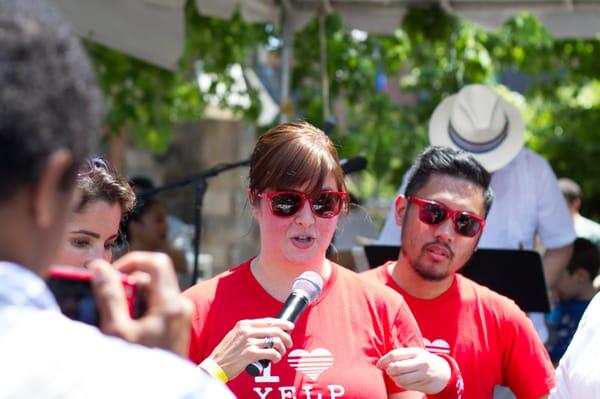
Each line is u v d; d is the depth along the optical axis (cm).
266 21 780
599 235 795
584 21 795
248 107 1145
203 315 305
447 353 356
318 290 294
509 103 563
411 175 378
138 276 148
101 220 315
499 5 798
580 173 1266
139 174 1568
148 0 661
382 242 504
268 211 307
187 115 1179
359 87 1062
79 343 127
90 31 649
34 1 131
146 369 128
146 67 1016
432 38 809
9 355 122
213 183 1544
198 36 980
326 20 838
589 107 1302
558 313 655
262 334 274
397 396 309
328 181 305
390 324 306
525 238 537
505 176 545
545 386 356
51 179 127
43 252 130
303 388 289
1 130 122
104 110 140
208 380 133
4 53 124
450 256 360
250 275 311
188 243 1118
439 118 581
